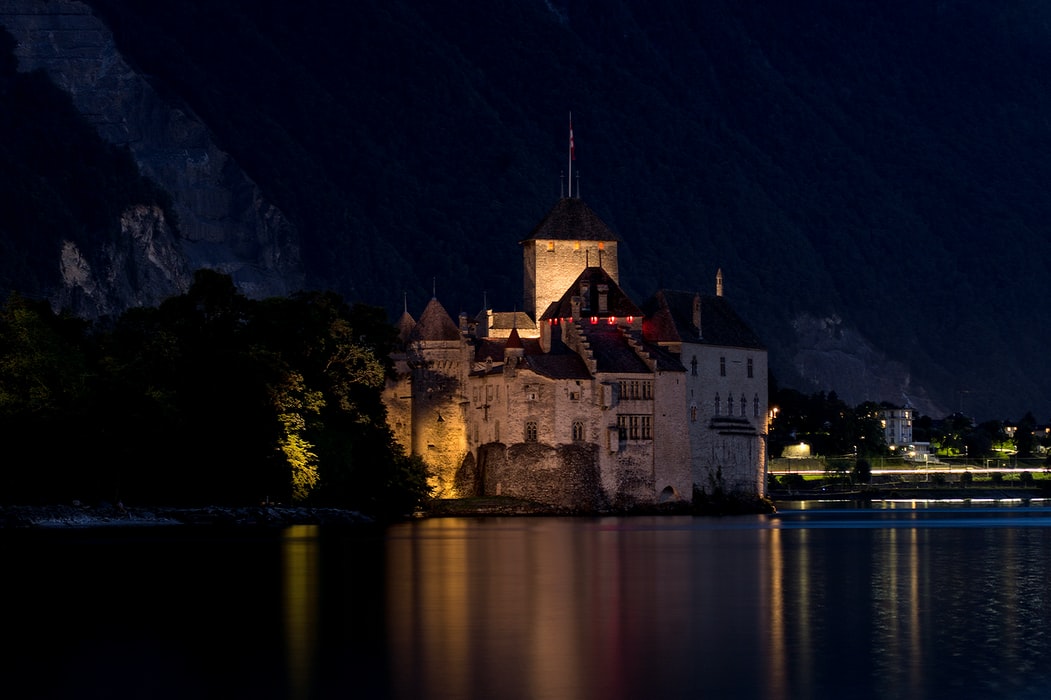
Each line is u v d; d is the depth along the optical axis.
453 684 181.00
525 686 180.50
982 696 177.25
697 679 184.12
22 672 185.62
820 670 188.88
